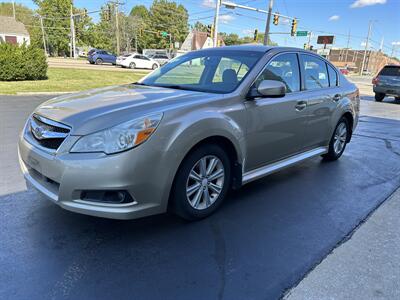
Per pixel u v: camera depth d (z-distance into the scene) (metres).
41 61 17.00
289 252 2.87
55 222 3.18
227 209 3.61
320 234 3.19
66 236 2.96
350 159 5.75
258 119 3.61
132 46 86.56
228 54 4.10
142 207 2.78
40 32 73.44
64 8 74.00
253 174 3.79
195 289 2.37
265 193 4.09
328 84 5.03
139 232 3.07
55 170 2.71
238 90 3.48
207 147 3.18
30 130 3.23
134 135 2.65
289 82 4.17
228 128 3.25
